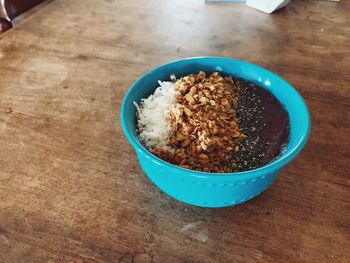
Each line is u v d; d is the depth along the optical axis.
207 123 0.25
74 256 0.22
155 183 0.24
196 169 0.23
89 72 0.37
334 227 0.23
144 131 0.25
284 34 0.42
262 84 0.29
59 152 0.29
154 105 0.27
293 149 0.21
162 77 0.29
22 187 0.26
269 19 0.45
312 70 0.36
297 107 0.25
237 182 0.20
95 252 0.22
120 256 0.22
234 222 0.23
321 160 0.27
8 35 0.43
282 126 0.26
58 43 0.42
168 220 0.24
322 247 0.22
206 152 0.24
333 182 0.25
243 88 0.29
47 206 0.25
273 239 0.22
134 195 0.25
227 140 0.25
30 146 0.29
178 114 0.25
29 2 0.50
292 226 0.23
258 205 0.24
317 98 0.33
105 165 0.27
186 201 0.23
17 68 0.38
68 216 0.24
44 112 0.32
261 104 0.28
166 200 0.25
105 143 0.29
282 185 0.25
